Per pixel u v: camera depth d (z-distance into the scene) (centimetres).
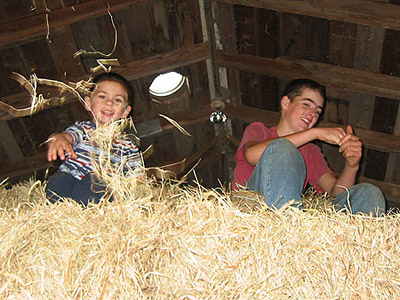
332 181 285
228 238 165
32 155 579
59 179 240
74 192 235
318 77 489
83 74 500
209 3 470
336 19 423
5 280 152
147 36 496
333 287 157
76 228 169
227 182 681
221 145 628
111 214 176
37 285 151
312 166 292
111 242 160
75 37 476
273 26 471
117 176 202
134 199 187
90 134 243
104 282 149
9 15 437
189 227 170
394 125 525
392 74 468
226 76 546
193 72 546
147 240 162
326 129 242
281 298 153
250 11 463
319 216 180
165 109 585
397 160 565
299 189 208
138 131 579
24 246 164
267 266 158
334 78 482
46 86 495
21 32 442
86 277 153
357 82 476
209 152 639
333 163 605
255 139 285
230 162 650
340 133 241
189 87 563
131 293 148
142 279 154
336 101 522
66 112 539
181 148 638
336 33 450
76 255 158
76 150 249
